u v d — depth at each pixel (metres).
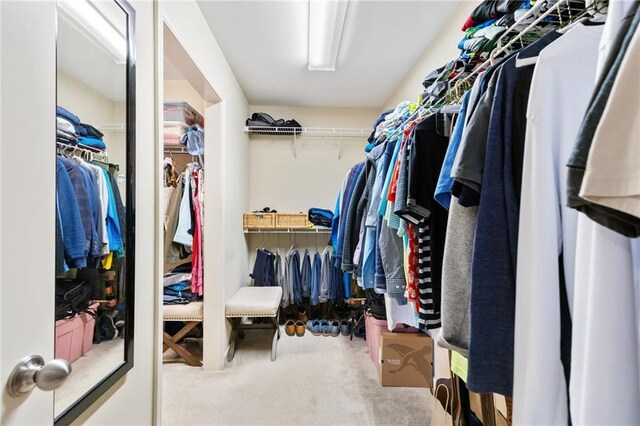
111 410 0.89
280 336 2.63
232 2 1.61
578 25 0.59
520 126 0.59
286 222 2.93
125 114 0.95
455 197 0.69
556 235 0.51
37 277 0.54
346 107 3.31
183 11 1.43
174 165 2.54
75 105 0.79
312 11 1.62
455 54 1.68
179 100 2.49
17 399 0.49
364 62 2.28
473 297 0.57
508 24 0.86
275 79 2.58
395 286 1.29
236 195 2.56
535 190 0.52
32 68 0.53
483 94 0.69
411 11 1.70
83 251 0.80
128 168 0.95
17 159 0.50
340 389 1.77
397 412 1.56
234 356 2.23
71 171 0.77
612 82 0.34
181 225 2.14
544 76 0.55
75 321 0.77
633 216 0.33
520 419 0.49
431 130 1.05
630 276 0.39
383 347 1.82
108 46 0.89
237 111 2.60
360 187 1.81
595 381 0.39
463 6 1.60
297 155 3.31
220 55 2.06
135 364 1.00
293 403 1.64
